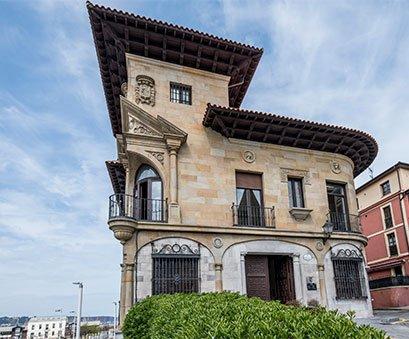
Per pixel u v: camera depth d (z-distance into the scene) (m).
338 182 17.39
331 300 14.87
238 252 14.04
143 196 14.63
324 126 16.05
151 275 12.65
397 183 29.47
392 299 24.38
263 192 15.60
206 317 3.54
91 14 14.34
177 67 16.36
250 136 15.96
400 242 28.48
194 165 14.79
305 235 15.25
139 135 14.35
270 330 2.52
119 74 17.20
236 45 16.16
